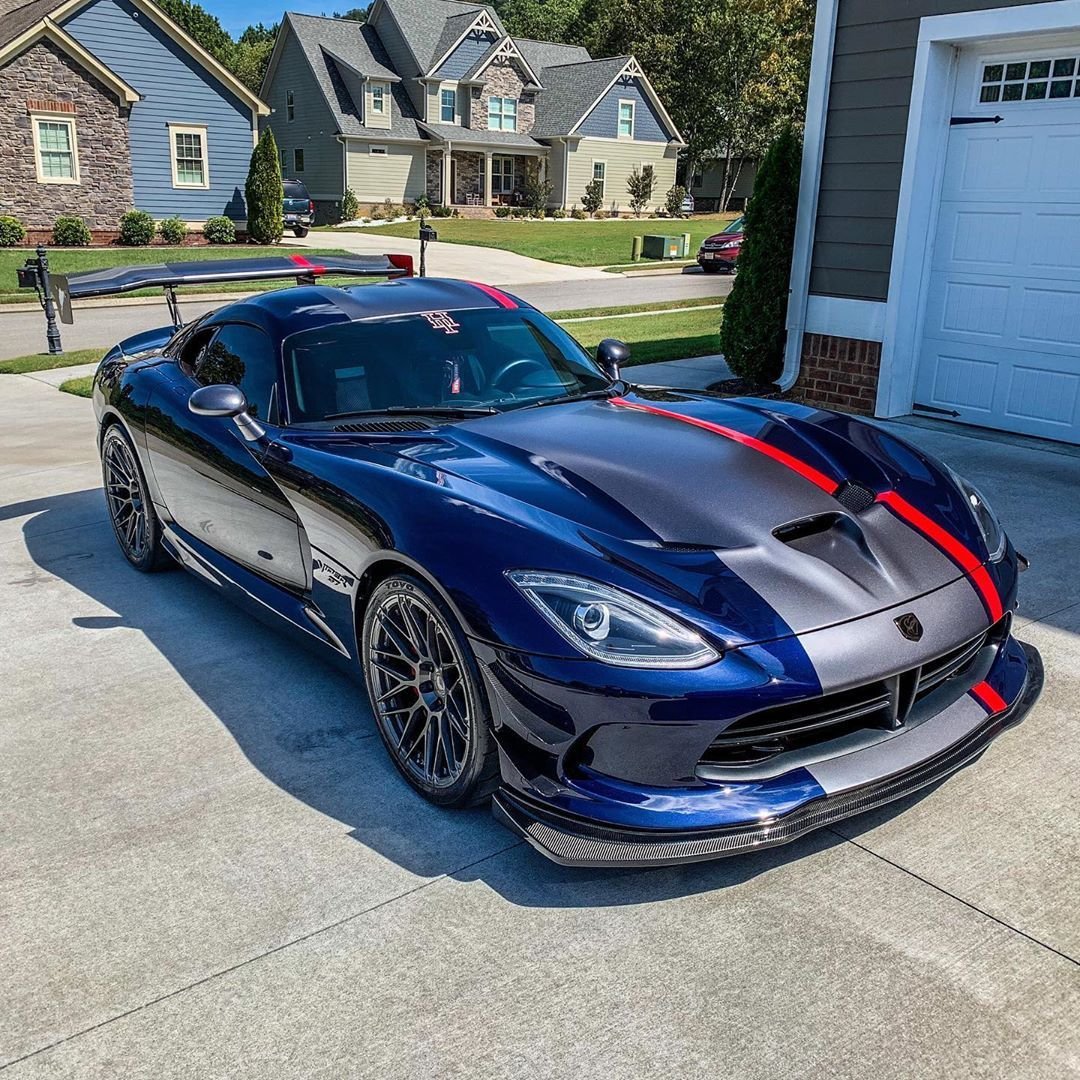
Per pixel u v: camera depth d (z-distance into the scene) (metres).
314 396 3.57
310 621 3.37
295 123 41.53
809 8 37.75
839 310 8.03
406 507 2.80
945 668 2.62
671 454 2.98
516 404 3.61
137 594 4.56
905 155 7.31
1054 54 6.65
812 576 2.50
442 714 2.74
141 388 4.48
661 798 2.33
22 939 2.34
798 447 3.09
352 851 2.64
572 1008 2.09
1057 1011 2.05
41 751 3.19
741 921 2.33
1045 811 2.74
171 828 2.76
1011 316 7.21
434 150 41.75
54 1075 1.96
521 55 42.84
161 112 25.89
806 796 2.34
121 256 22.91
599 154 44.44
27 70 23.80
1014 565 2.99
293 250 25.05
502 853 2.62
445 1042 2.01
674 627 2.31
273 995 2.15
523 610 2.41
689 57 52.72
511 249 28.55
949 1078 1.89
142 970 2.23
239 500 3.66
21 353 12.62
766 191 8.21
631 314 16.31
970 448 6.86
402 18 41.53
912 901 2.39
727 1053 1.96
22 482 6.46
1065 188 6.76
